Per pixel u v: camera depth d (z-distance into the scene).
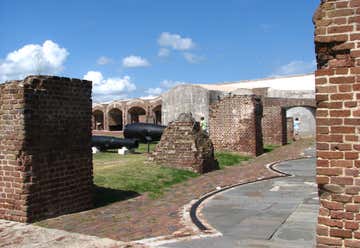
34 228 8.27
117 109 51.06
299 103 34.59
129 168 15.80
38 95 8.89
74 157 9.82
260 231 7.79
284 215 9.10
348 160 5.33
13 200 8.76
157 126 30.05
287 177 15.45
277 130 30.86
